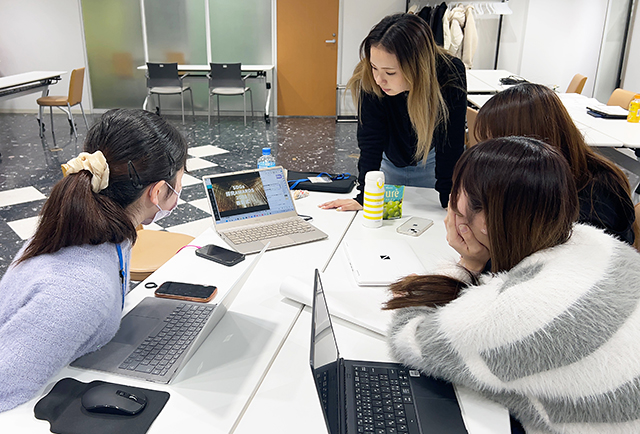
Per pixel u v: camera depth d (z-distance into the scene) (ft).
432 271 3.98
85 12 23.63
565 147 4.21
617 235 4.23
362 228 6.10
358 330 4.11
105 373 3.52
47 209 3.31
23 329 3.09
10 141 19.24
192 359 3.71
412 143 6.93
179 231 11.35
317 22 23.17
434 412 3.18
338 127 22.54
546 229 2.86
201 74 23.76
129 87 24.72
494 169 2.86
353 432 3.02
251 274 4.99
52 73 20.03
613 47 19.72
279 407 3.28
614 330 2.65
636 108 11.60
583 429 2.90
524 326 2.74
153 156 3.49
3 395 3.14
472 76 18.47
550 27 22.39
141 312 4.21
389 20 5.63
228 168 16.14
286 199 6.21
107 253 3.44
